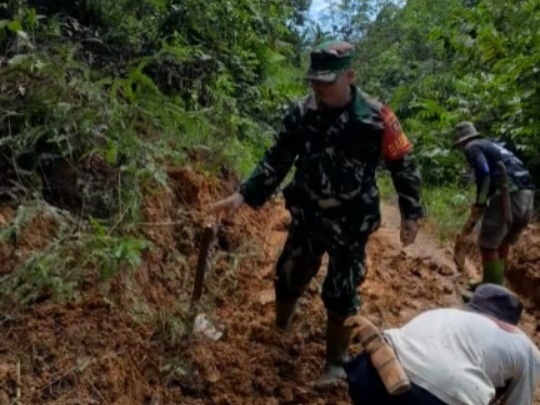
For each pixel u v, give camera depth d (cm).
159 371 328
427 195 741
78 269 340
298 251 362
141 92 435
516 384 259
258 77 830
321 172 335
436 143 855
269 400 338
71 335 312
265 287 441
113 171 402
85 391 292
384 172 871
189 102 570
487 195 488
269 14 862
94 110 395
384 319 449
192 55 597
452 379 246
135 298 355
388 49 1384
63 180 391
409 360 256
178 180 463
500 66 804
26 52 416
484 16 894
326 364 362
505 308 271
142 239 388
